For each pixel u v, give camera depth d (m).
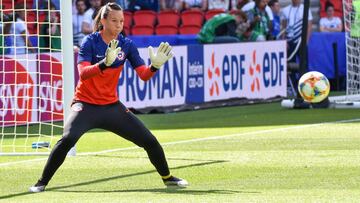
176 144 24.25
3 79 26.67
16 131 27.84
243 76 35.72
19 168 20.38
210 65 34.47
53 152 17.22
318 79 28.72
